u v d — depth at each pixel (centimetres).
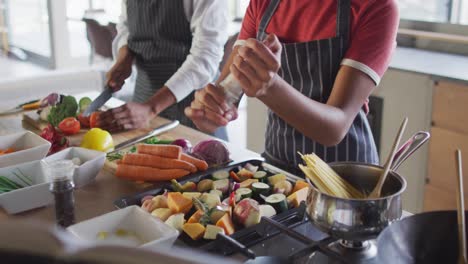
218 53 193
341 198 82
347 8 124
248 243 93
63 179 107
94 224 92
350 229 81
